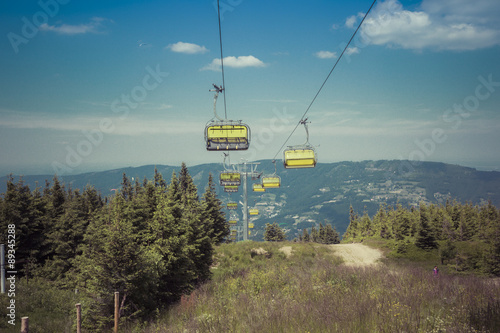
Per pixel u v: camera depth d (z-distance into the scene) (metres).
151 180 33.47
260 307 14.05
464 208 82.69
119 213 22.70
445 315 10.59
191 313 17.02
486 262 39.50
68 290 29.55
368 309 11.32
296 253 49.69
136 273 18.44
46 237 37.03
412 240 57.03
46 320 19.45
